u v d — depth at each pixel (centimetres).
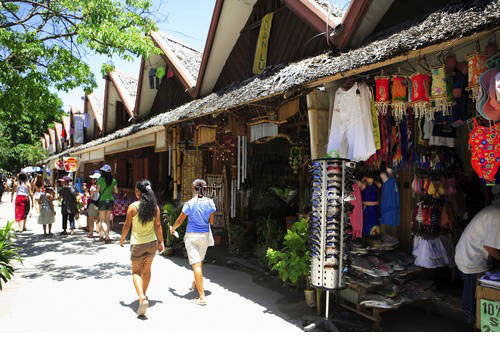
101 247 908
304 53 716
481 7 324
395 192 498
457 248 409
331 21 612
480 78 308
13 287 570
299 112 705
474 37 304
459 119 395
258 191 878
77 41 793
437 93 372
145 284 489
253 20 891
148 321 441
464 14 336
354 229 487
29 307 483
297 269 471
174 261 771
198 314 466
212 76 1014
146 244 471
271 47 816
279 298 532
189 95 1134
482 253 385
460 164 535
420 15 484
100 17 821
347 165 418
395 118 482
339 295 489
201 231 521
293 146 754
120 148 1416
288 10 770
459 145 545
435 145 502
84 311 471
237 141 824
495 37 360
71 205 1094
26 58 813
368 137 443
